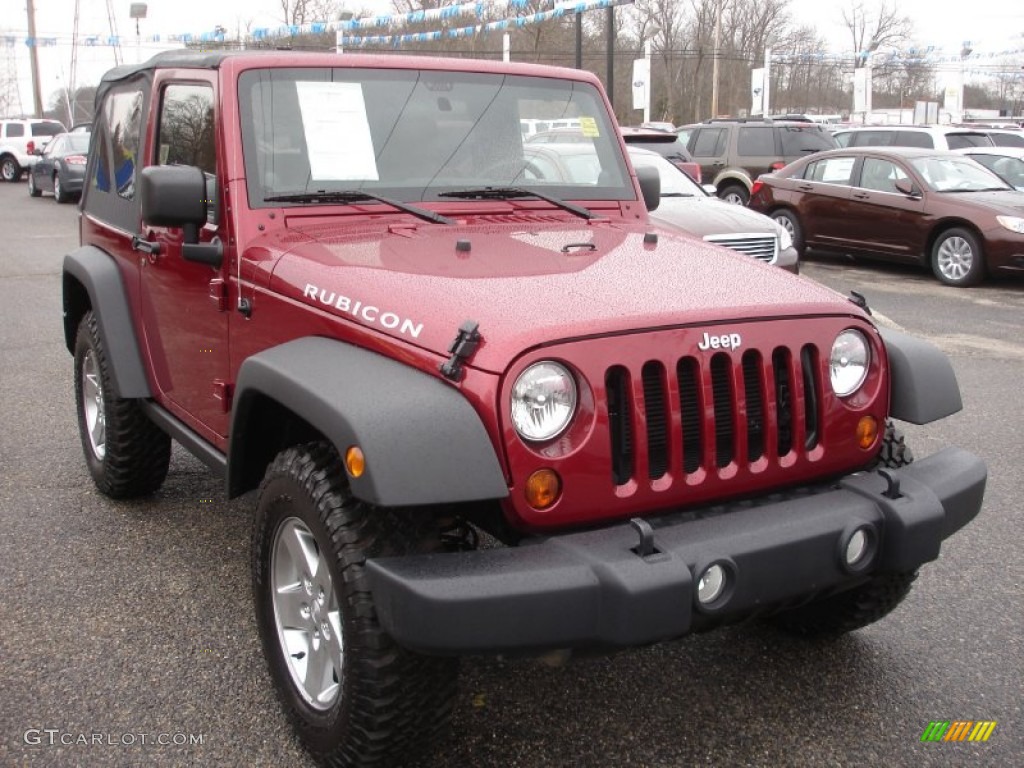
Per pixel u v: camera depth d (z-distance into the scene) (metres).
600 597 2.43
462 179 3.79
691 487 2.71
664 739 3.11
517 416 2.48
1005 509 4.96
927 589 4.11
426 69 3.87
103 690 3.33
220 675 3.43
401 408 2.45
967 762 3.01
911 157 12.86
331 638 2.81
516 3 19.58
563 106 4.15
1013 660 3.57
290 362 2.80
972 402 6.92
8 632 3.70
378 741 2.66
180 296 3.87
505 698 3.32
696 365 2.71
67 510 4.86
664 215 8.93
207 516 4.79
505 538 2.67
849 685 3.41
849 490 2.92
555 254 3.21
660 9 48.19
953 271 12.12
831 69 56.03
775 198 14.34
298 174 3.52
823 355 2.93
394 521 2.64
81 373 5.05
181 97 3.91
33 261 14.12
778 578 2.66
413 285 2.82
